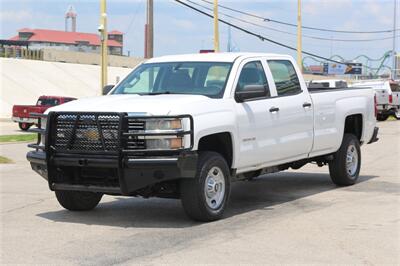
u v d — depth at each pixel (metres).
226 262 6.23
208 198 8.20
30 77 53.94
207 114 8.13
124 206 9.60
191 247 6.87
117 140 7.64
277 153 9.53
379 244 6.96
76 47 123.19
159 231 7.71
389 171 13.68
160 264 6.18
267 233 7.54
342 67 118.81
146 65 9.77
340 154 11.27
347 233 7.52
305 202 9.80
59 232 7.68
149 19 29.09
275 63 9.91
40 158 8.26
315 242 7.06
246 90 8.80
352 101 11.58
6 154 18.62
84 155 7.86
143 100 8.18
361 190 11.00
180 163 7.58
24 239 7.29
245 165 8.95
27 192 11.02
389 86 36.72
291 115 9.80
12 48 72.50
